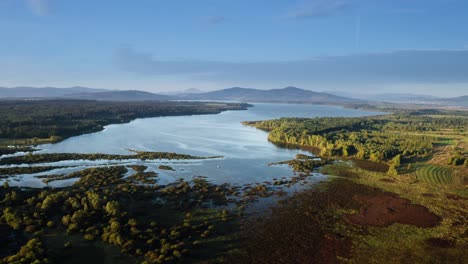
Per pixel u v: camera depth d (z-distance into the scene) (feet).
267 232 296.30
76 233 279.49
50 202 325.01
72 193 364.79
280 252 263.49
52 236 273.54
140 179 445.78
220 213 331.36
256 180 459.32
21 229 282.56
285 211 345.10
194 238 280.10
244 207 352.90
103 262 238.68
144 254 249.75
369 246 275.80
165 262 238.68
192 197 377.30
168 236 277.64
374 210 352.28
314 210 349.20
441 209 355.77
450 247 273.95
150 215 323.16
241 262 247.91
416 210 352.90
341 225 314.76
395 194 403.34
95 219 303.27
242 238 284.20
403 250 268.82
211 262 246.27
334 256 259.80
